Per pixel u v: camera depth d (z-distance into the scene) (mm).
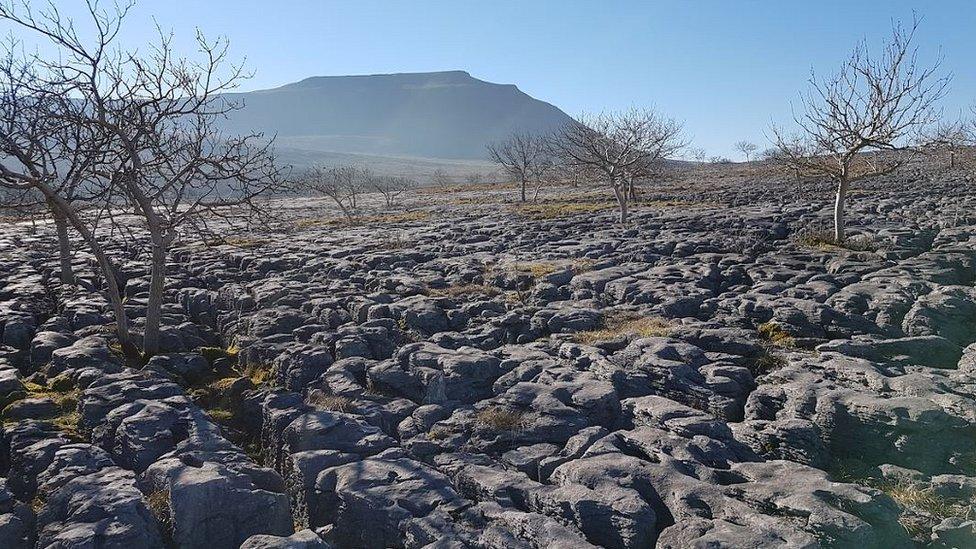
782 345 13016
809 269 18969
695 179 76188
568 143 47500
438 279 20641
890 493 7922
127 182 12758
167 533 7746
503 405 10250
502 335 14805
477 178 124938
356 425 9953
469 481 8305
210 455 9016
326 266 23562
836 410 9258
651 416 9805
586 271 20891
